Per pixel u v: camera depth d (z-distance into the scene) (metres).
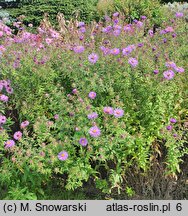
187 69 1.26
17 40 1.47
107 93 1.16
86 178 1.04
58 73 1.24
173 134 1.08
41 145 1.04
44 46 1.47
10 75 1.25
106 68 1.19
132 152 1.07
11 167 1.08
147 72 1.18
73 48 1.29
